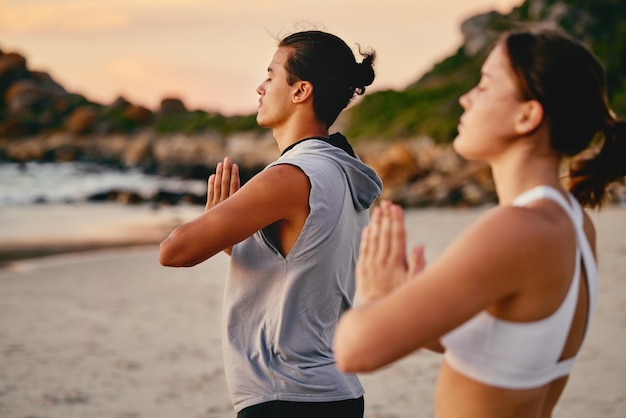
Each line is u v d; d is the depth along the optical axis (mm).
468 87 60531
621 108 39375
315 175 2377
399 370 6113
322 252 2385
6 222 22719
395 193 27969
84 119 99062
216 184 2494
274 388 2354
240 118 94062
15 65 121250
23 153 72250
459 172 32406
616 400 5113
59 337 7688
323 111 2553
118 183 45969
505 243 1392
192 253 2271
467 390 1505
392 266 1525
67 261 13594
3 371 6438
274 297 2393
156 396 5707
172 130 98750
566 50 1501
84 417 5266
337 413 2400
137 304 9375
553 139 1535
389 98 66438
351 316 1432
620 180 1683
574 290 1479
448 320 1387
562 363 1543
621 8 57531
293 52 2537
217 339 7512
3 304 9492
